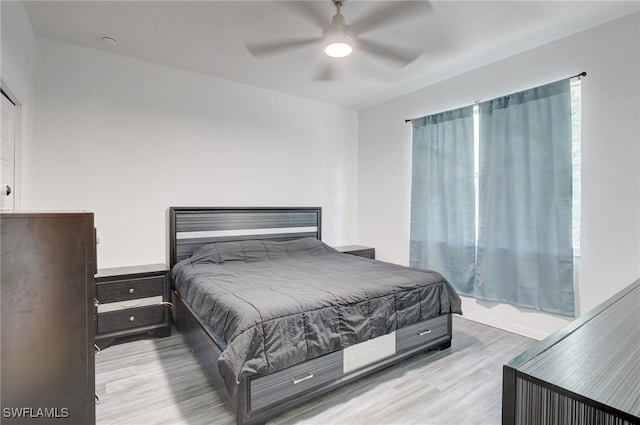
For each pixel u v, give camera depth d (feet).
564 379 2.22
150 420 5.94
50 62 9.34
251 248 11.58
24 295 4.01
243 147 12.89
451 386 7.11
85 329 4.35
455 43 9.51
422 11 7.89
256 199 13.25
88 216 4.40
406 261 14.10
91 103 9.95
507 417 2.37
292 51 9.96
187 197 11.68
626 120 8.22
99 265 10.16
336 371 6.70
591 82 8.78
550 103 9.39
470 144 11.44
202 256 10.62
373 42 9.43
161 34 9.02
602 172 8.63
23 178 8.04
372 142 15.67
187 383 7.20
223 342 6.51
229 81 12.49
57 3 7.61
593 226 8.79
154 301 9.83
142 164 10.81
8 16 6.64
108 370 7.76
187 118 11.62
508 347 9.12
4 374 3.94
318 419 6.01
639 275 8.06
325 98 14.55
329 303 6.79
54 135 9.41
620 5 7.75
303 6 7.67
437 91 12.68
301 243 12.85
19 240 3.98
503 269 10.39
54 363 4.18
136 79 10.66
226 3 7.59
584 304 8.93
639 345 2.78
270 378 5.82
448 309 8.89
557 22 8.46
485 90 11.11
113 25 8.58
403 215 14.23
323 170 15.24
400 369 7.85
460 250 11.74
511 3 7.61
